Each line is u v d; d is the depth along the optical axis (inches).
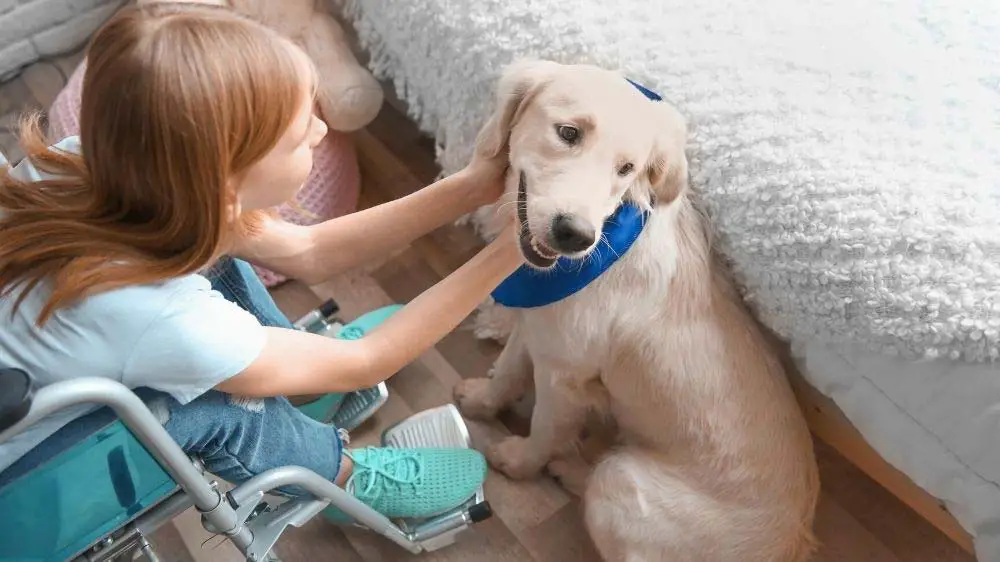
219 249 32.5
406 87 61.3
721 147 42.7
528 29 47.6
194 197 29.6
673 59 44.8
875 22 46.6
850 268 39.1
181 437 34.8
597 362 45.6
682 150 39.3
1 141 70.4
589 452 56.6
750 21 46.3
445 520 50.8
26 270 30.3
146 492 32.9
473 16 49.1
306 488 39.8
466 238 66.6
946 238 37.5
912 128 41.9
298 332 36.4
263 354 33.9
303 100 31.1
